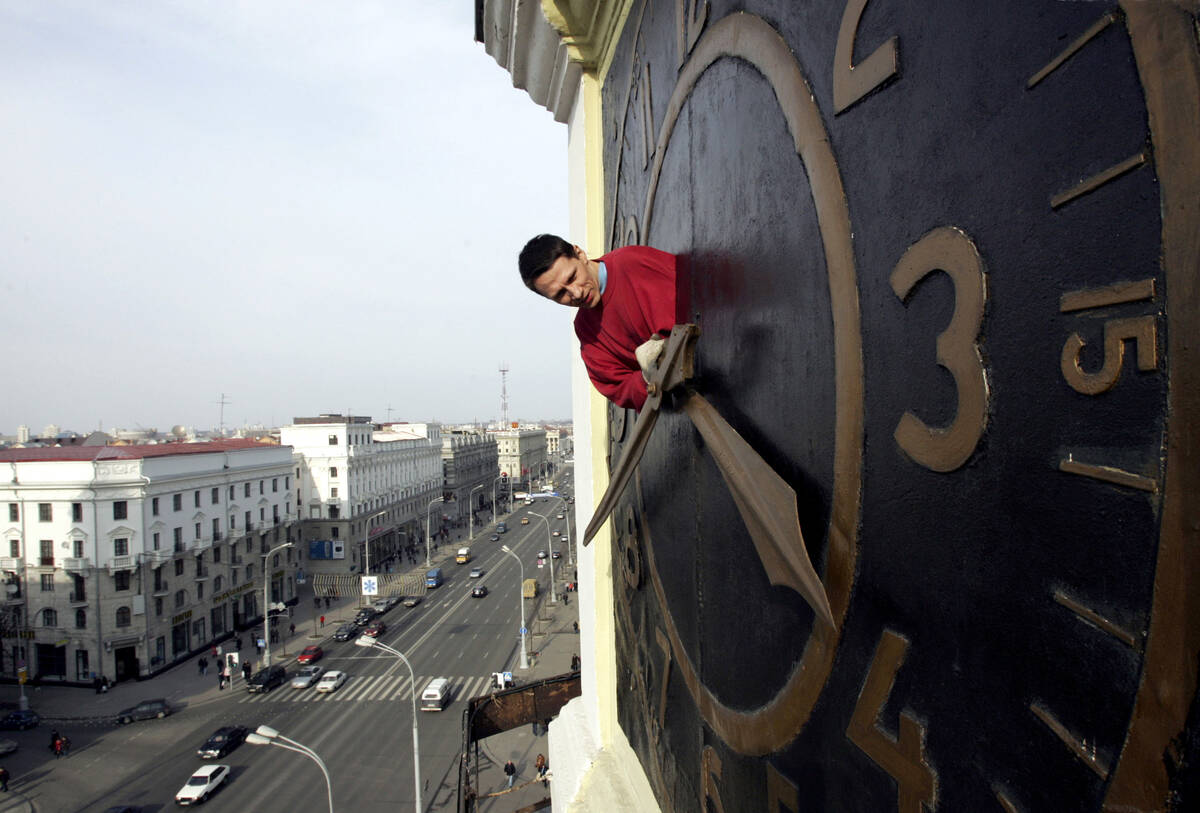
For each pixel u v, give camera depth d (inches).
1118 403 20.4
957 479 26.8
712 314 52.7
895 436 30.5
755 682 46.8
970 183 25.9
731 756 51.2
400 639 1341.0
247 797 753.0
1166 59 18.6
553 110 137.9
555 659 1188.5
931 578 28.3
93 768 832.3
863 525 33.1
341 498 1908.2
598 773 103.6
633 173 81.8
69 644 1148.5
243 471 1509.6
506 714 185.2
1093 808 21.0
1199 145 17.8
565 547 2266.2
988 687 25.3
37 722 976.9
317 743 895.1
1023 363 23.7
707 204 54.0
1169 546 18.7
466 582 1827.0
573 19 100.3
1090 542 21.3
